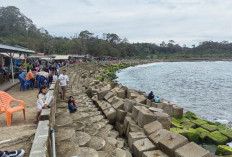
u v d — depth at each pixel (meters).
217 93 23.53
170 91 24.75
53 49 72.62
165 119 8.90
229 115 14.73
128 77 39.78
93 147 6.08
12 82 13.77
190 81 34.34
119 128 10.01
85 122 7.96
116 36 124.31
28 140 4.76
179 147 5.86
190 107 17.12
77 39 84.38
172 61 122.75
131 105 10.54
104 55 96.00
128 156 6.62
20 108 6.22
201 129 10.40
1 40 62.84
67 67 27.97
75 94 13.47
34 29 101.19
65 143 5.17
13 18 89.62
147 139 7.26
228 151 7.81
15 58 20.14
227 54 140.25
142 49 152.12
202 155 5.23
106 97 13.91
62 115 7.21
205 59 128.88
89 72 39.09
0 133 5.17
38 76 12.14
